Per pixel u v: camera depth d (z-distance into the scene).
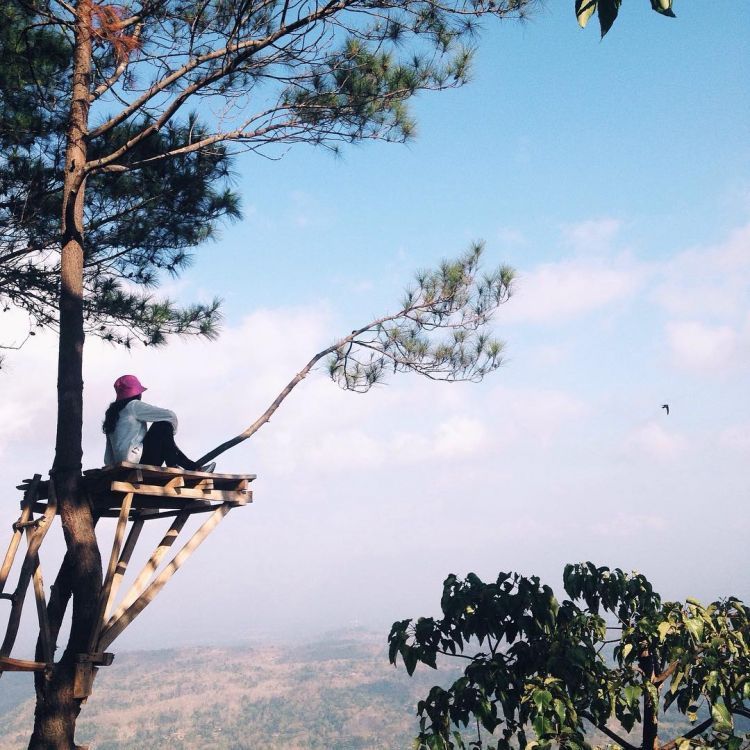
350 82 6.71
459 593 4.83
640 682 4.43
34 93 7.26
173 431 6.63
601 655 4.53
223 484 6.61
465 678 4.54
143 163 6.40
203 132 7.88
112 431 6.46
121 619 5.78
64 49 7.11
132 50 6.25
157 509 6.89
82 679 5.57
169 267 9.23
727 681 4.25
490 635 4.77
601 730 4.55
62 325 6.42
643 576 4.77
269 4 6.32
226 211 8.80
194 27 5.98
